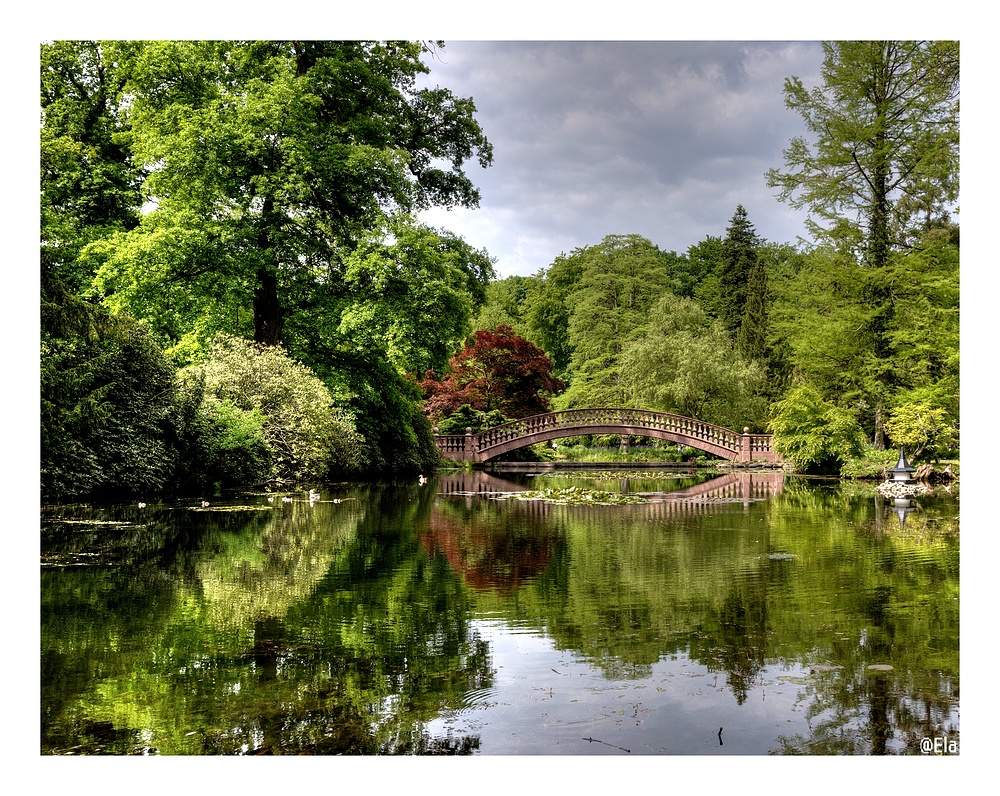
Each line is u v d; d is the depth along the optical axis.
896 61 19.44
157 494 12.66
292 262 16.30
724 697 3.84
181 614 5.30
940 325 18.62
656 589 6.22
